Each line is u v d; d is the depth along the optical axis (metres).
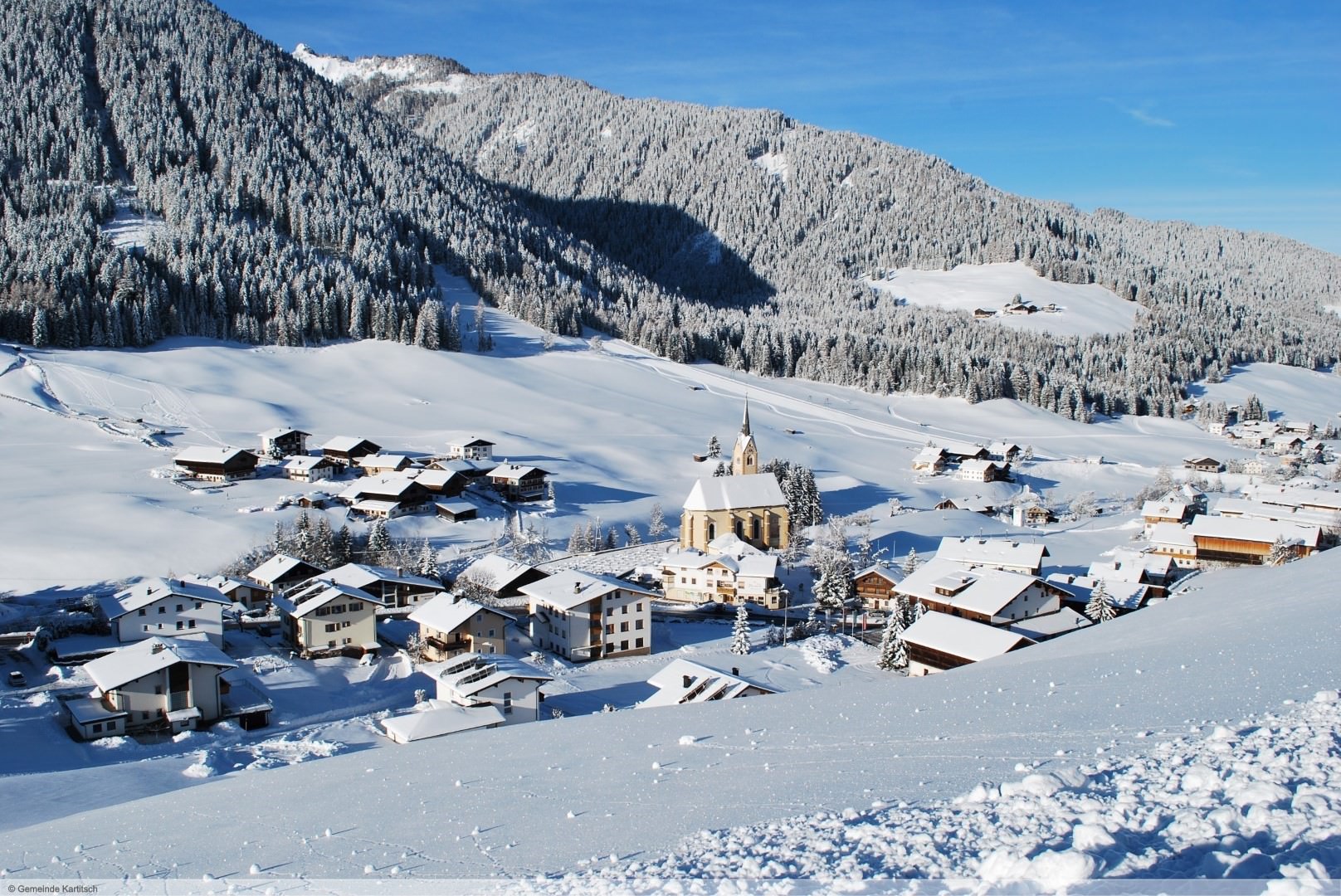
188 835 23.34
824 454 184.88
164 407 160.88
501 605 93.75
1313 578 52.31
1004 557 92.75
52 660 70.81
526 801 22.91
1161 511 120.88
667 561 104.38
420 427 171.12
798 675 69.88
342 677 70.81
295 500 119.75
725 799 20.94
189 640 66.25
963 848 14.91
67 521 104.38
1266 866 12.00
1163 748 19.58
